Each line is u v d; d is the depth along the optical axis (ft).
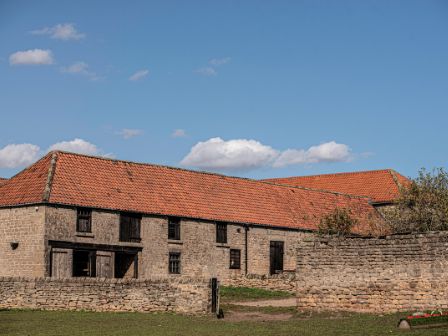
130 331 62.80
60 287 79.00
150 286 80.18
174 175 133.69
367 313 73.97
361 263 75.61
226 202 134.82
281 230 138.62
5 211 106.93
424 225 119.55
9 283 80.59
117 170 123.54
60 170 111.96
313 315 76.64
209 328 65.98
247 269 130.31
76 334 59.93
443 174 127.95
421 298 71.51
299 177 203.41
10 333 59.67
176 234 120.57
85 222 107.14
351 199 167.12
